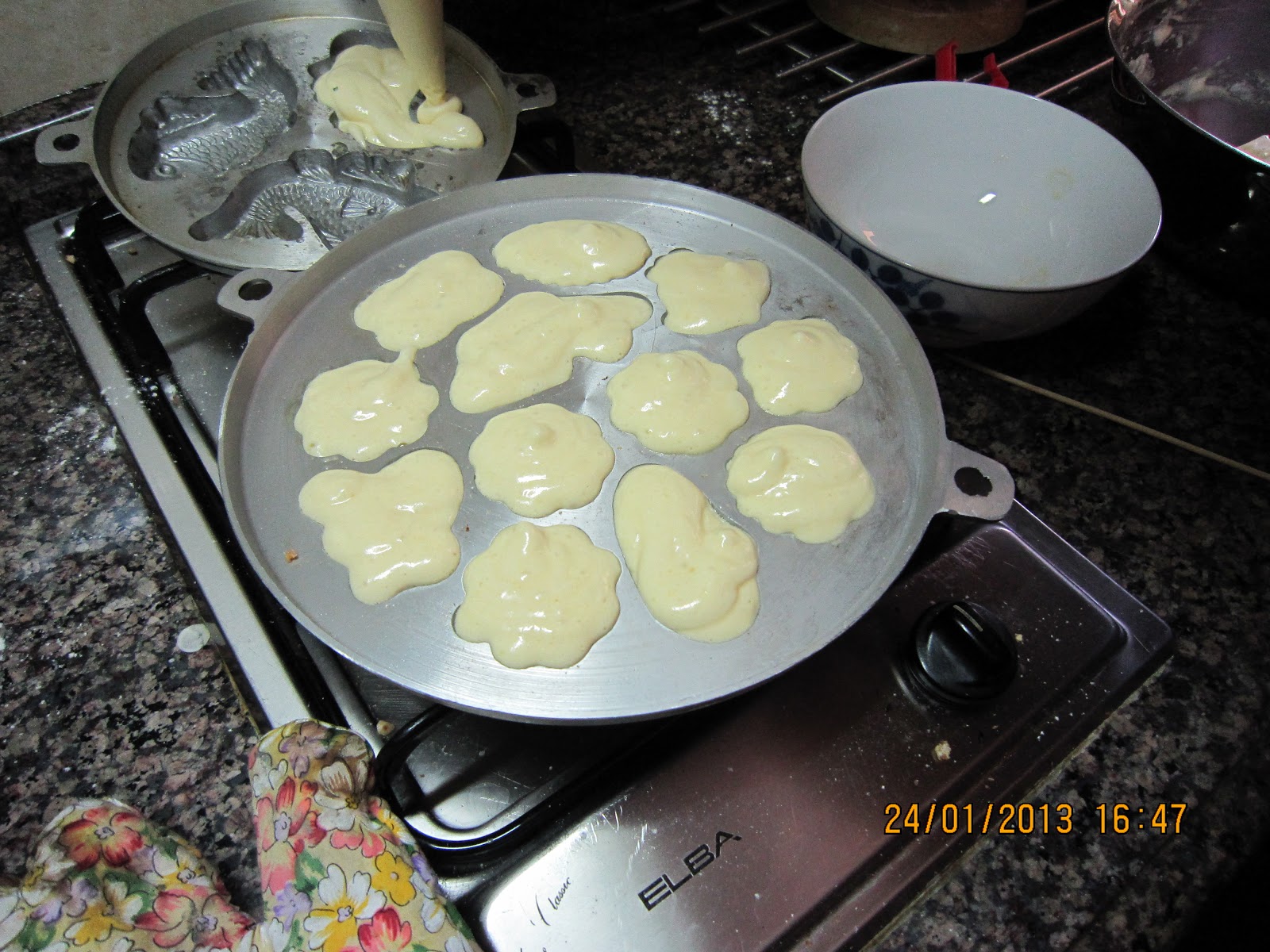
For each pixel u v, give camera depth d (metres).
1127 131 0.94
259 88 1.06
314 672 0.65
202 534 0.73
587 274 0.86
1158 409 0.89
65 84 1.04
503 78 1.01
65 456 0.83
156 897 0.57
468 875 0.59
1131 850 0.62
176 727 0.67
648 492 0.72
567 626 0.65
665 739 0.63
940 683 0.64
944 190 1.03
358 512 0.70
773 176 1.10
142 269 0.95
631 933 0.57
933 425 0.73
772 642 0.66
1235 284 0.96
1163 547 0.78
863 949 0.58
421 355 0.81
